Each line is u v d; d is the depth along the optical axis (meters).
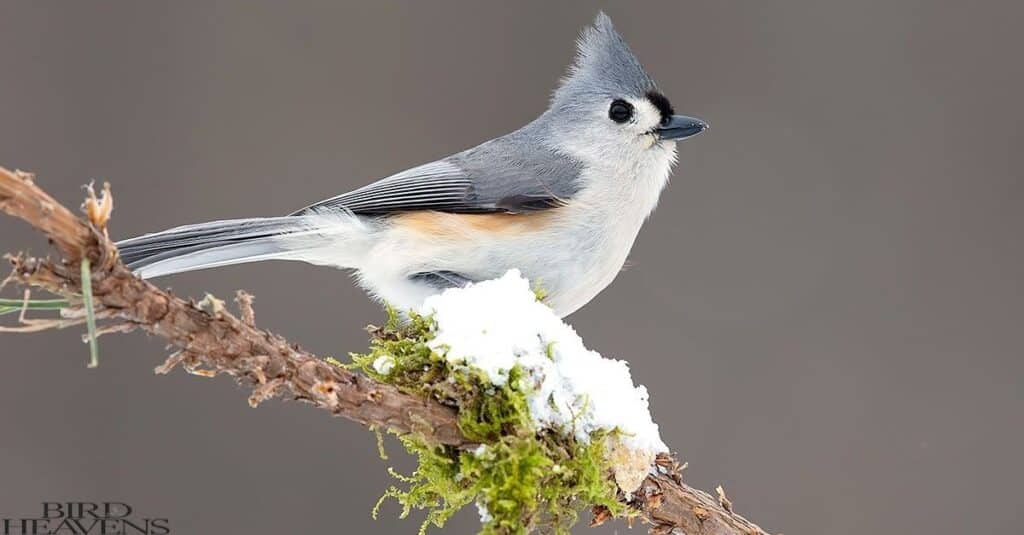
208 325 4.73
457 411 5.36
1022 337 10.98
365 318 11.23
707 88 12.39
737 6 12.59
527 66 12.50
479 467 5.18
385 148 12.18
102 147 11.72
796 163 12.04
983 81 12.15
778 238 11.75
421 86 12.43
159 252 6.96
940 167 11.91
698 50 12.47
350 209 7.57
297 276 11.30
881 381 10.83
